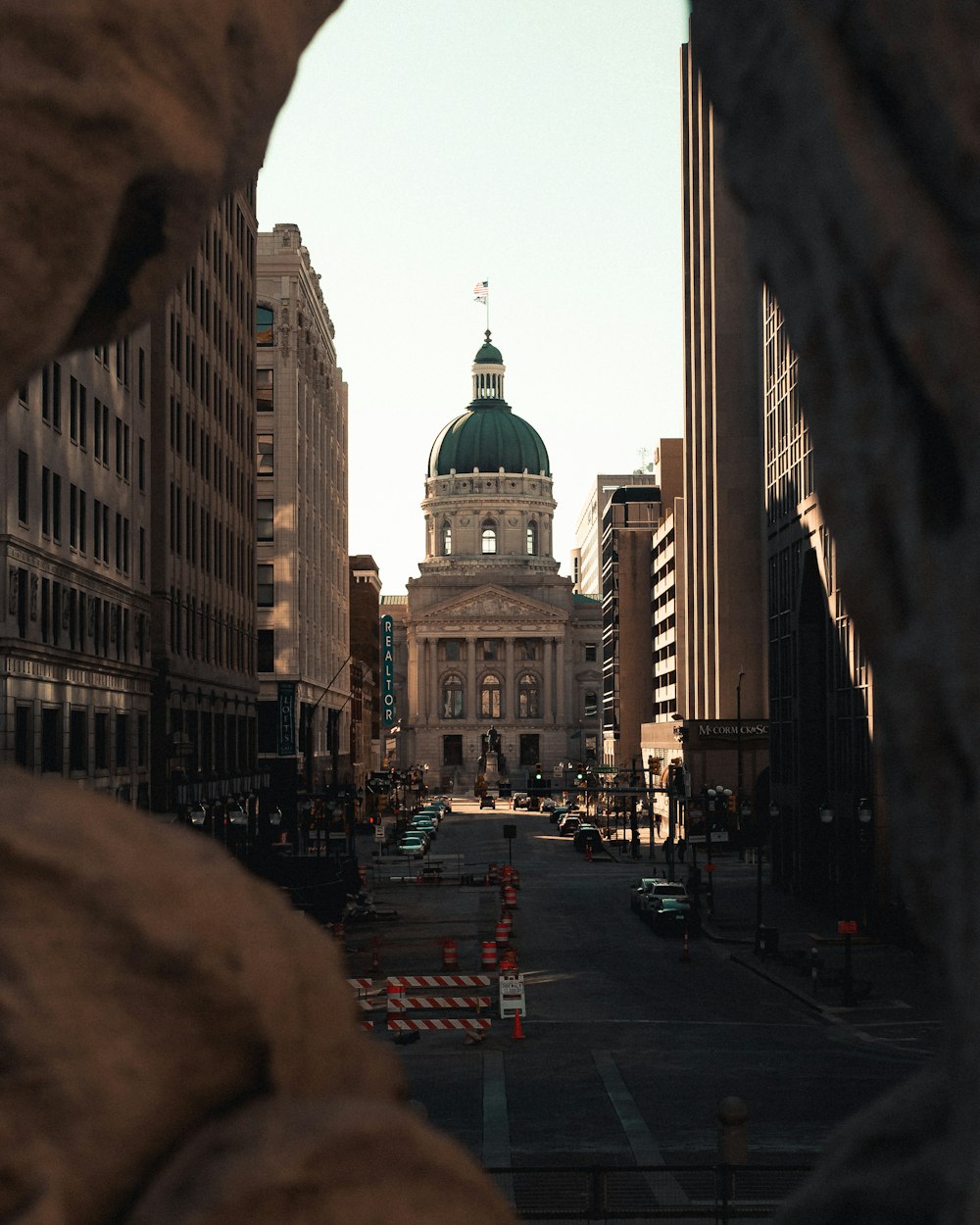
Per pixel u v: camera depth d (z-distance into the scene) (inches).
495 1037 1296.8
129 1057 90.3
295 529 4001.0
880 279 94.6
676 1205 725.9
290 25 114.5
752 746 3572.8
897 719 100.6
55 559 1696.6
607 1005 1477.6
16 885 89.9
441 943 1968.5
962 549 92.8
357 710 6141.7
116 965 91.1
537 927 2198.6
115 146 100.3
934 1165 99.3
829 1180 107.5
